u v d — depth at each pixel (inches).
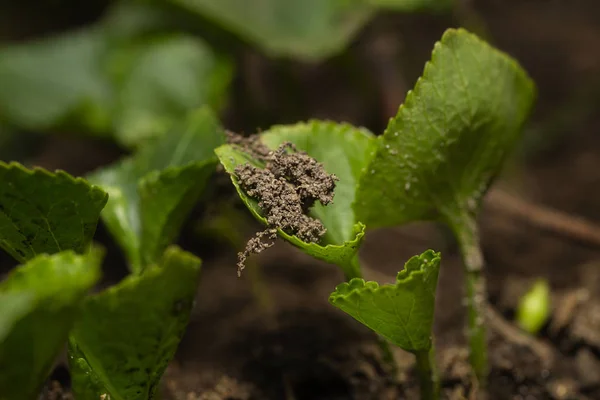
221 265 12.1
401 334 8.1
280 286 11.6
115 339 7.6
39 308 7.1
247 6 14.0
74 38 15.1
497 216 13.3
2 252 12.4
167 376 9.8
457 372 9.6
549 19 21.6
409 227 13.7
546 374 9.8
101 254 7.3
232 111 15.1
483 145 8.6
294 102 15.7
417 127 8.4
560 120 16.7
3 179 7.7
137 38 14.6
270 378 9.7
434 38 18.5
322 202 8.1
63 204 7.8
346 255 8.1
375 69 15.3
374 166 8.4
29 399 7.4
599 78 17.6
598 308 10.4
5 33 18.9
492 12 21.9
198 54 13.9
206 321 11.0
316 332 10.1
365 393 9.5
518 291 10.8
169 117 13.4
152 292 7.5
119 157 15.1
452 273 11.8
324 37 13.6
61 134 14.5
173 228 8.8
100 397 8.1
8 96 13.8
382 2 13.4
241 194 8.0
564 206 14.0
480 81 8.5
